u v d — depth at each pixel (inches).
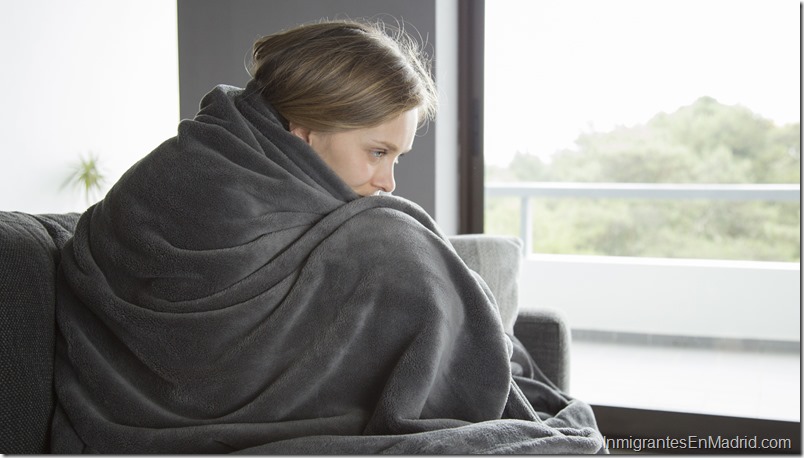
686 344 163.3
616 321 175.8
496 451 34.7
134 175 41.6
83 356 40.6
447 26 99.3
